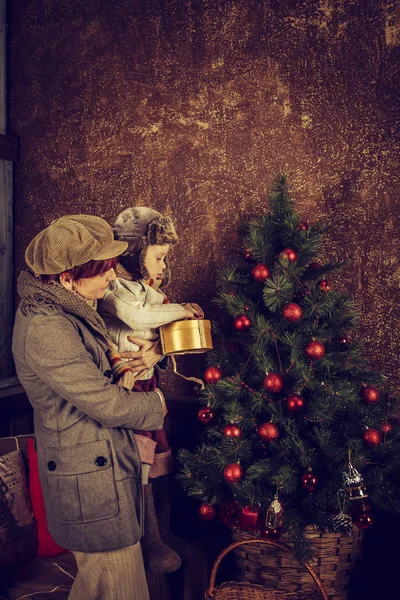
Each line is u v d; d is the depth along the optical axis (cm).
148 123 293
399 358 259
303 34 263
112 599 171
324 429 210
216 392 224
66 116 310
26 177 321
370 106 255
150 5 288
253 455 225
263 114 272
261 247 221
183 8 282
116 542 168
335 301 224
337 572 227
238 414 213
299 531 203
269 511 201
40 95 315
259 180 275
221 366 235
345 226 262
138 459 179
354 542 226
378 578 261
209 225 285
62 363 164
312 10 261
